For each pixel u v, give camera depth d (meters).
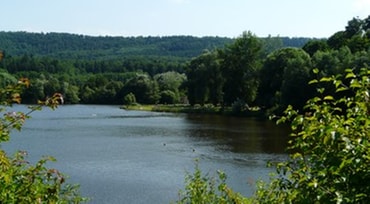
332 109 4.68
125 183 24.86
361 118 4.18
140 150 37.16
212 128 53.72
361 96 4.39
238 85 79.81
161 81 123.62
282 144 38.62
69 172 27.84
